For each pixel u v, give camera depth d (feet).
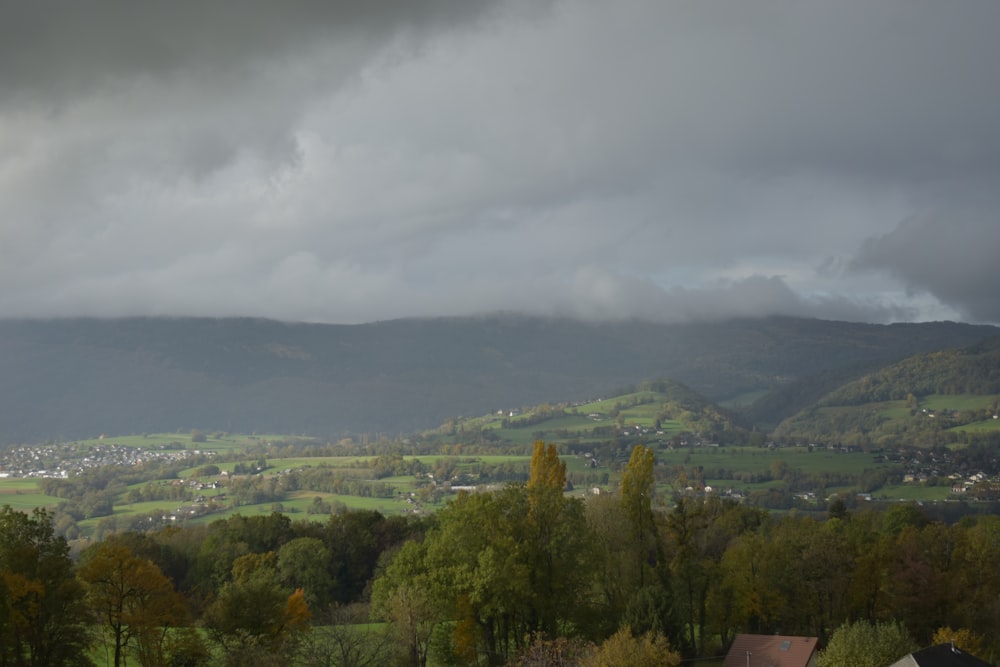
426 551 302.45
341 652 245.86
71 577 238.07
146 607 225.15
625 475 335.67
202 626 249.34
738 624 333.62
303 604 263.08
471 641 269.03
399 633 260.42
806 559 335.47
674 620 277.23
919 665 227.81
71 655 223.10
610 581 326.65
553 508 291.99
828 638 325.42
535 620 288.10
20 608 212.23
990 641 318.45
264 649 231.71
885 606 333.62
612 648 233.96
